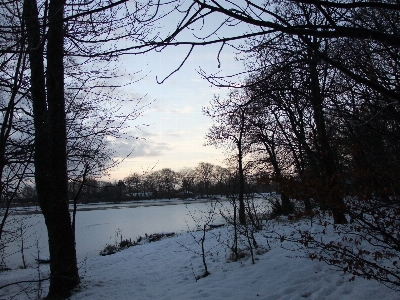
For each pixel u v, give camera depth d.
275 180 4.01
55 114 7.28
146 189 76.94
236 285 7.02
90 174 8.45
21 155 4.24
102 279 9.11
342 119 3.76
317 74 3.64
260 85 3.66
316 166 7.17
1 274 10.94
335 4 1.92
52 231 8.00
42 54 4.35
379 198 3.89
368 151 3.71
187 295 6.89
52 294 7.79
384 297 5.04
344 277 6.39
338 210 3.89
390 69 3.39
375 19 3.06
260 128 15.66
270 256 8.61
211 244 12.45
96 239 22.14
